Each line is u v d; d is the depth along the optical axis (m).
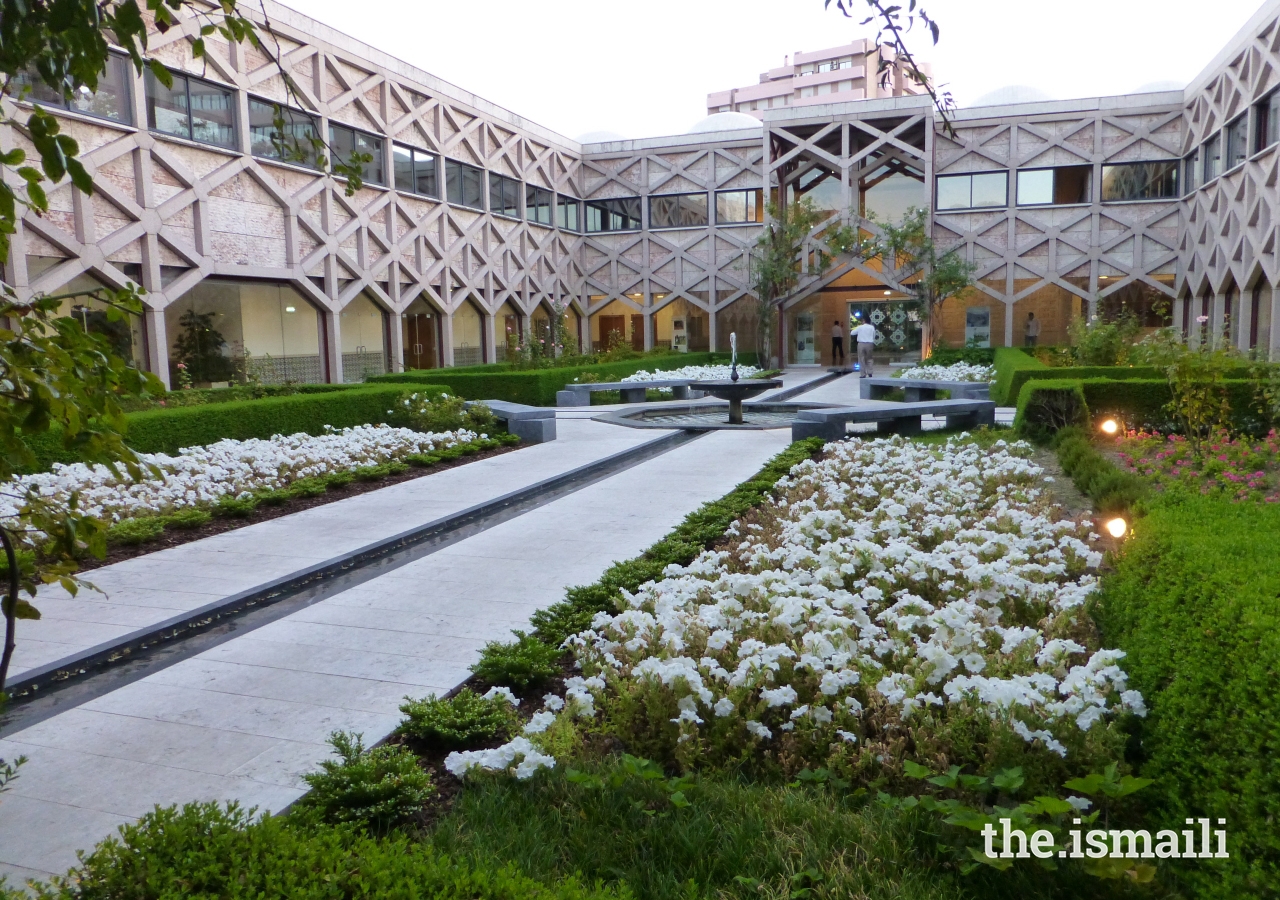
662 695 3.65
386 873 2.20
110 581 6.51
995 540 5.64
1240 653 2.59
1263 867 2.21
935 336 31.03
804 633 4.25
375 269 23.50
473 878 2.23
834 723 3.45
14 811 3.38
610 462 11.88
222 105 18.67
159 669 4.86
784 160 31.25
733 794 3.10
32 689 4.72
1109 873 2.39
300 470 10.52
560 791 3.17
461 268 27.56
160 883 2.19
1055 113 29.25
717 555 5.81
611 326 35.62
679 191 33.88
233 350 19.42
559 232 33.38
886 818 2.88
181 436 11.09
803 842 2.76
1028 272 30.16
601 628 4.80
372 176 23.53
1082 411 11.44
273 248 20.19
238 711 4.26
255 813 3.31
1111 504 6.62
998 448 10.44
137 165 16.67
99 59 2.05
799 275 32.25
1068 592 4.66
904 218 29.62
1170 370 10.22
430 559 7.05
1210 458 8.41
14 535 2.34
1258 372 10.91
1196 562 3.37
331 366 22.20
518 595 6.07
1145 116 28.55
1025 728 3.07
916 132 31.12
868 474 8.84
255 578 6.57
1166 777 2.81
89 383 2.02
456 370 22.31
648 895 2.61
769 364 32.47
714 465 11.30
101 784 3.58
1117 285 29.36
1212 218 25.14
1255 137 21.73
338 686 4.55
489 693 4.02
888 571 5.39
